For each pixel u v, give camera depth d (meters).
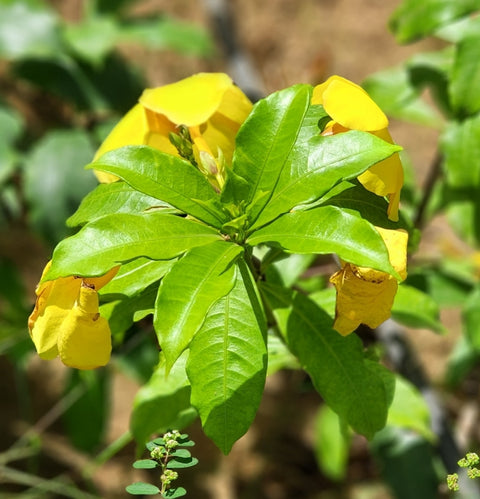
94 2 1.50
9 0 1.39
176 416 0.89
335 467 1.38
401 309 0.96
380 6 1.81
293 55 1.81
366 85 1.15
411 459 1.25
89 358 0.74
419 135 1.80
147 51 1.77
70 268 0.72
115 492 1.57
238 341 0.76
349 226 0.72
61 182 1.28
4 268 1.36
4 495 1.41
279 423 1.71
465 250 1.69
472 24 1.01
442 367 1.67
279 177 0.76
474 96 1.00
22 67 1.40
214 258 0.74
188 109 0.80
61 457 1.61
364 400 0.82
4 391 1.68
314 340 0.82
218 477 1.62
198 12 1.79
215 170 0.80
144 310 0.80
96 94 1.41
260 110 0.77
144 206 0.79
